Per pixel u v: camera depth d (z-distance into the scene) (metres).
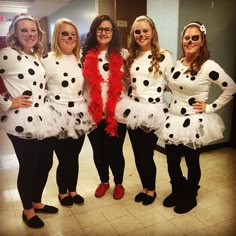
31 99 1.75
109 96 2.03
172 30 2.97
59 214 2.04
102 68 2.02
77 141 2.03
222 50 3.18
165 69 1.96
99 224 1.91
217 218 1.96
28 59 1.75
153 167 2.12
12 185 2.51
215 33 3.09
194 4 2.90
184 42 1.85
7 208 2.13
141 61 1.98
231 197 2.25
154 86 1.96
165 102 2.06
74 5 5.79
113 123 2.04
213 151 3.38
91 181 2.59
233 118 3.44
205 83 1.84
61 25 1.87
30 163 1.81
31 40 1.73
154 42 1.96
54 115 1.85
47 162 1.95
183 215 2.01
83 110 1.99
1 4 6.19
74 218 1.99
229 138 3.51
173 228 1.86
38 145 1.83
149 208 2.10
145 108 1.94
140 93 1.97
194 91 1.85
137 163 2.14
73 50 1.99
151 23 1.92
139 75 1.96
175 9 2.89
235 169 2.82
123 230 1.84
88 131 2.04
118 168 2.23
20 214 2.05
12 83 1.71
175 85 1.89
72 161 2.07
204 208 2.09
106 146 2.20
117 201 2.21
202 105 1.86
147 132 1.98
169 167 2.08
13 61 1.67
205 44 1.84
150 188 2.17
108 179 2.39
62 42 1.89
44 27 8.33
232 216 1.99
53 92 1.92
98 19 1.97
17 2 6.02
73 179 2.14
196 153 1.98
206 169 2.82
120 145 2.18
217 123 1.95
